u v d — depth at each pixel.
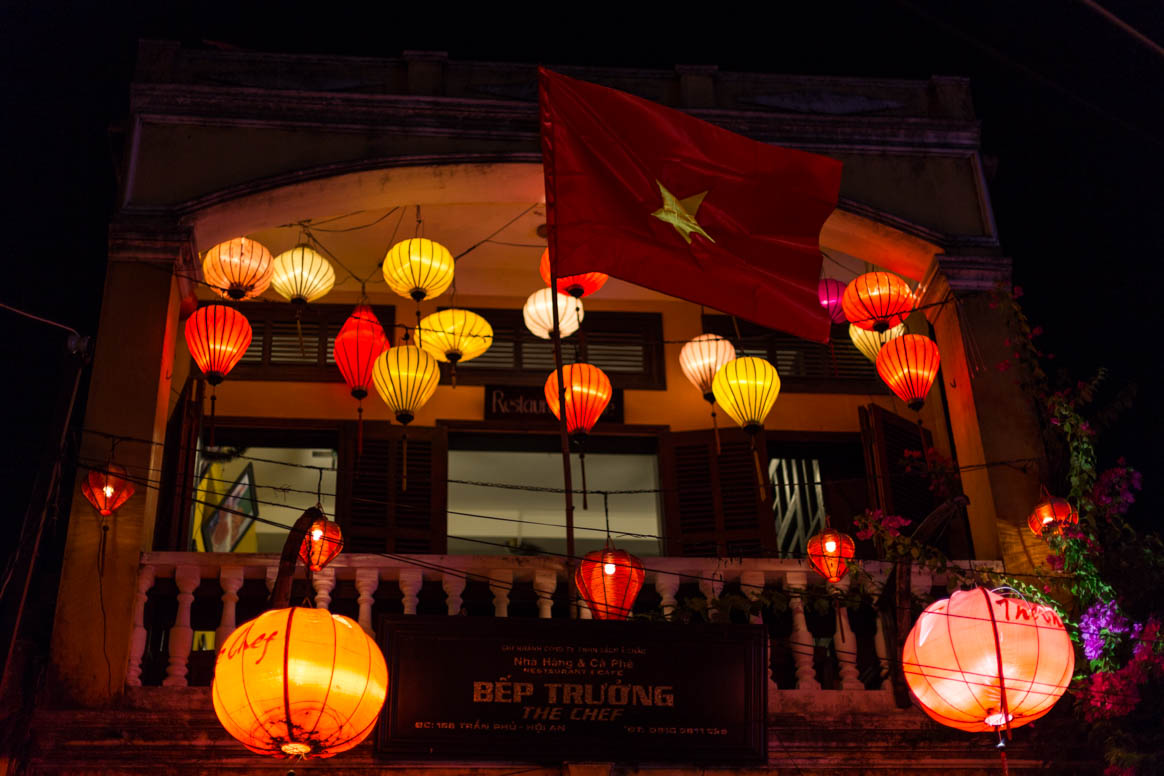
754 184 9.97
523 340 13.62
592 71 12.25
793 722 9.20
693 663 8.95
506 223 13.05
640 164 9.76
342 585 9.72
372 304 13.57
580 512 15.09
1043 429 10.82
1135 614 9.67
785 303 9.63
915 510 12.36
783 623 10.63
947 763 9.26
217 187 11.02
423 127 11.57
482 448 13.23
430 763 8.77
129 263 10.50
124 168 11.04
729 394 11.24
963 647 7.82
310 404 12.88
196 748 8.62
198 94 11.38
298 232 12.81
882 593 9.71
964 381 11.21
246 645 7.07
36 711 8.51
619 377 13.52
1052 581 10.02
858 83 12.59
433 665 8.70
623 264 9.35
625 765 8.90
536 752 8.67
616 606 8.94
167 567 9.31
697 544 12.46
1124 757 8.85
